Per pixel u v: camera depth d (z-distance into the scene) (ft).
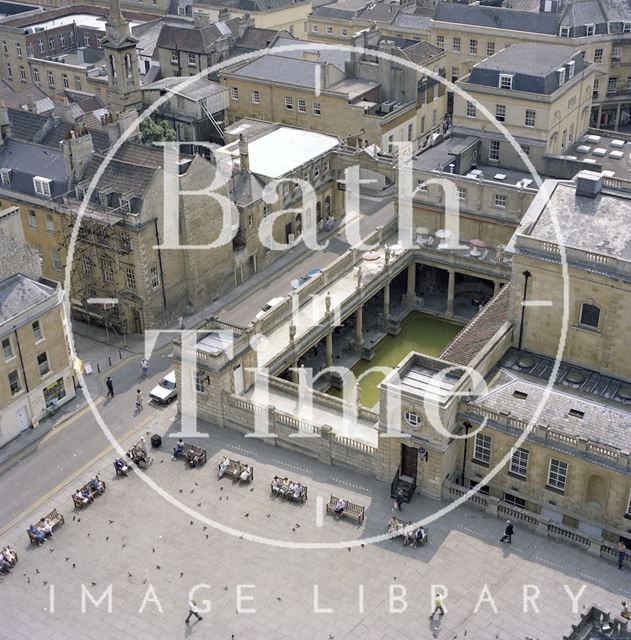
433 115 410.93
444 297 309.22
